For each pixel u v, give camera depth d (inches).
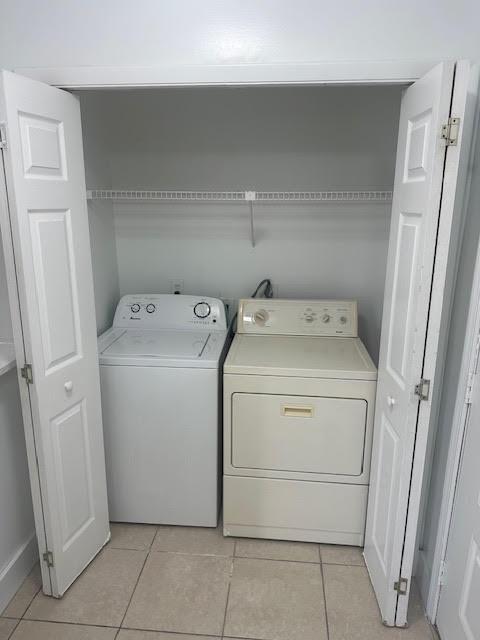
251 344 88.0
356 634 66.8
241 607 71.1
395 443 63.0
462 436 60.2
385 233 98.1
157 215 102.1
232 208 100.3
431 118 50.8
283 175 97.7
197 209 101.0
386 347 67.2
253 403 77.5
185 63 61.2
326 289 103.0
